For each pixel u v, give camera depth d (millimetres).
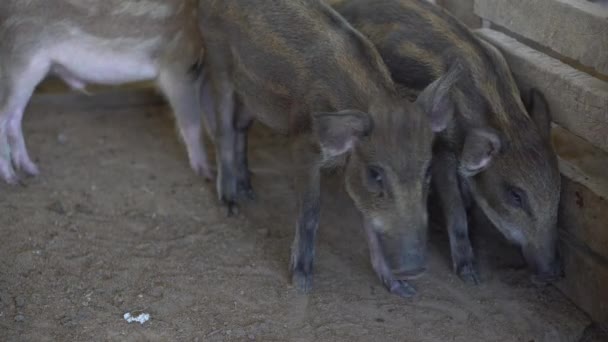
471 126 2410
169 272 2463
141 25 2652
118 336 2324
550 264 2365
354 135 2299
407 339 2330
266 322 2357
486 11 2574
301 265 2434
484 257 2508
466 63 2426
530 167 2354
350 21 2555
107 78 2705
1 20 2611
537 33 2465
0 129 2660
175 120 2768
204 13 2553
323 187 2695
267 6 2461
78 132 2877
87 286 2422
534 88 2432
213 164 2785
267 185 2713
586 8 2373
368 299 2414
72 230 2557
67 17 2629
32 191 2664
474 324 2361
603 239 2334
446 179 2455
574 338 2350
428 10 2494
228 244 2539
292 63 2414
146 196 2668
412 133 2287
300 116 2402
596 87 2355
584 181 2369
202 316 2367
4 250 2490
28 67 2641
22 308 2367
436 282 2453
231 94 2578
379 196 2291
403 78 2494
